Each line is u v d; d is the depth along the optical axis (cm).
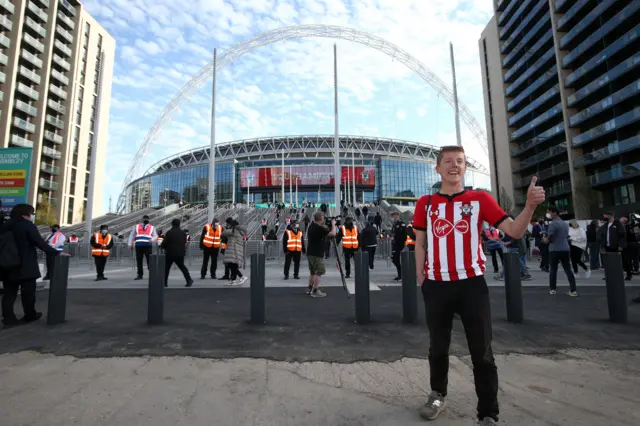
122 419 241
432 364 247
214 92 2881
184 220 4153
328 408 257
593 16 3888
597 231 1190
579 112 4138
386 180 9912
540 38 4947
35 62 5862
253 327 487
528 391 288
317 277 752
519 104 5441
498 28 5903
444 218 243
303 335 446
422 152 11869
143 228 1122
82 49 6994
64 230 4112
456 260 235
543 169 5028
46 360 362
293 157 11088
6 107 5362
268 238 2259
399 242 1016
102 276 1090
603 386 298
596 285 870
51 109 6300
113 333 459
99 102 2614
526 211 209
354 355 373
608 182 3681
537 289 813
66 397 276
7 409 255
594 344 411
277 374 324
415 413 248
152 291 512
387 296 744
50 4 6225
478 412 224
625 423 234
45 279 937
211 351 386
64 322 520
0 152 1085
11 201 1068
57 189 6281
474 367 228
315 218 764
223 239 967
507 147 5606
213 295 778
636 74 3550
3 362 358
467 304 230
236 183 9938
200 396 278
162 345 407
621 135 3616
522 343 415
